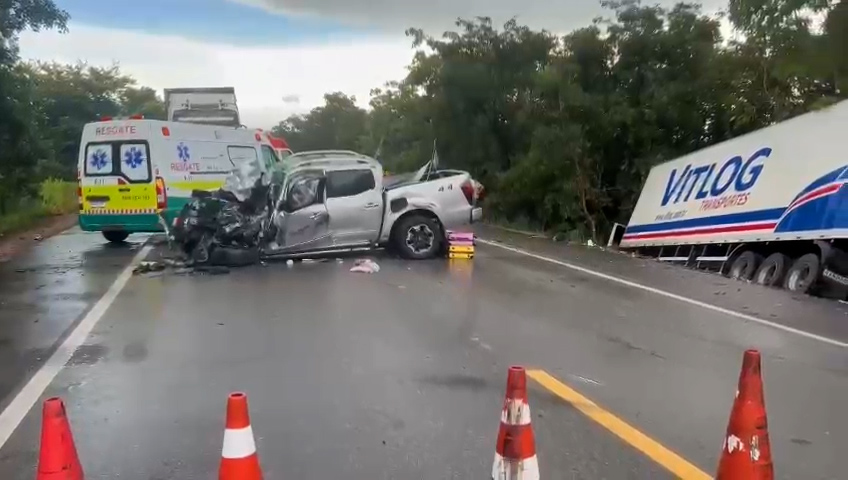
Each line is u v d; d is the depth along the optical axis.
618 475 4.62
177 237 13.96
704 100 21.80
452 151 30.19
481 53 28.91
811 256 11.99
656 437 5.26
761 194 13.77
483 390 6.27
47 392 6.23
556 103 23.91
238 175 14.59
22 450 5.01
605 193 23.83
